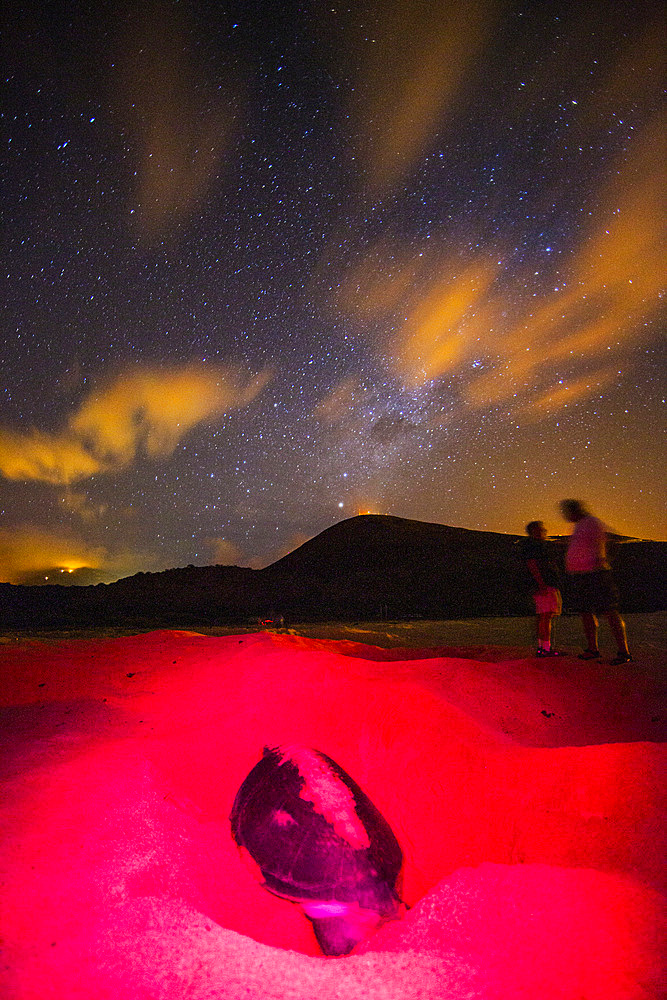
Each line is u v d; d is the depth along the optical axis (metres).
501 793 3.19
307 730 3.99
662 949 1.74
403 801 3.25
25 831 2.29
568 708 4.79
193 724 4.09
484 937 1.89
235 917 2.22
